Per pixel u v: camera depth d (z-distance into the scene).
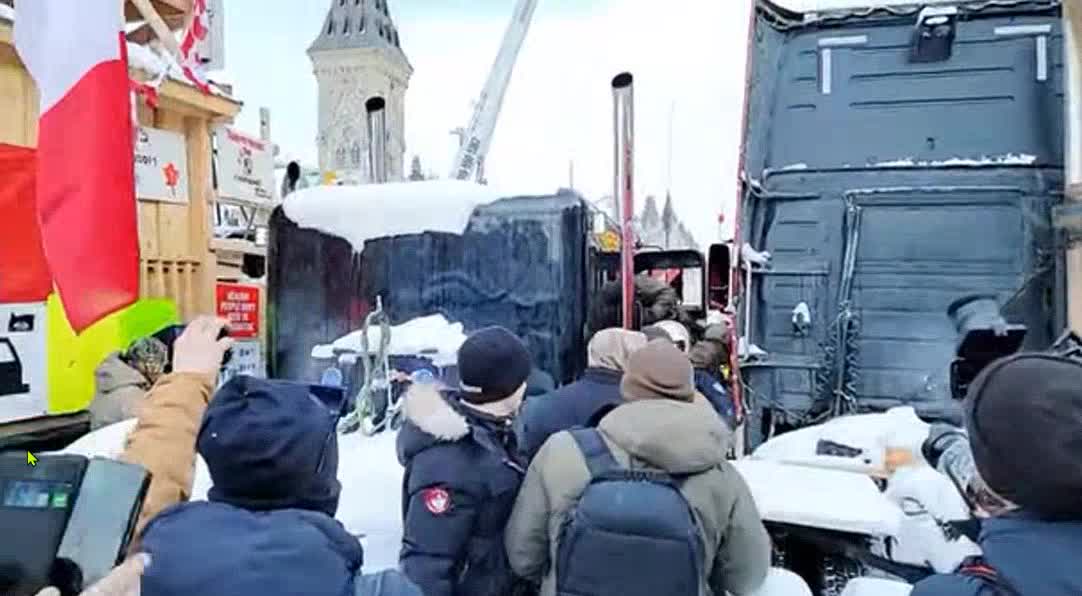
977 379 1.25
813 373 4.68
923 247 4.67
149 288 5.43
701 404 2.23
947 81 4.79
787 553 3.05
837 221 4.80
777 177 4.93
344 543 1.35
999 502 1.28
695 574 1.98
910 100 4.83
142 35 6.03
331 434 1.47
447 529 2.09
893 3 4.89
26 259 4.27
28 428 4.37
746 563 2.13
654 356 2.24
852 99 4.91
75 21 2.12
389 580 1.36
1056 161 4.57
